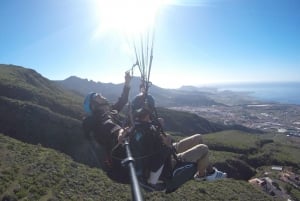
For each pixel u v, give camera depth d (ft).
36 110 352.08
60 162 263.90
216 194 242.37
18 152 266.57
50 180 223.92
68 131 335.47
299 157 476.95
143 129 18.11
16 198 190.08
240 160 384.88
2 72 566.36
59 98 465.88
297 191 303.48
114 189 231.30
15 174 222.89
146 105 18.34
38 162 251.60
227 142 506.07
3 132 320.29
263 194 260.83
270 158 449.48
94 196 214.90
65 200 200.23
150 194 202.49
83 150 307.37
